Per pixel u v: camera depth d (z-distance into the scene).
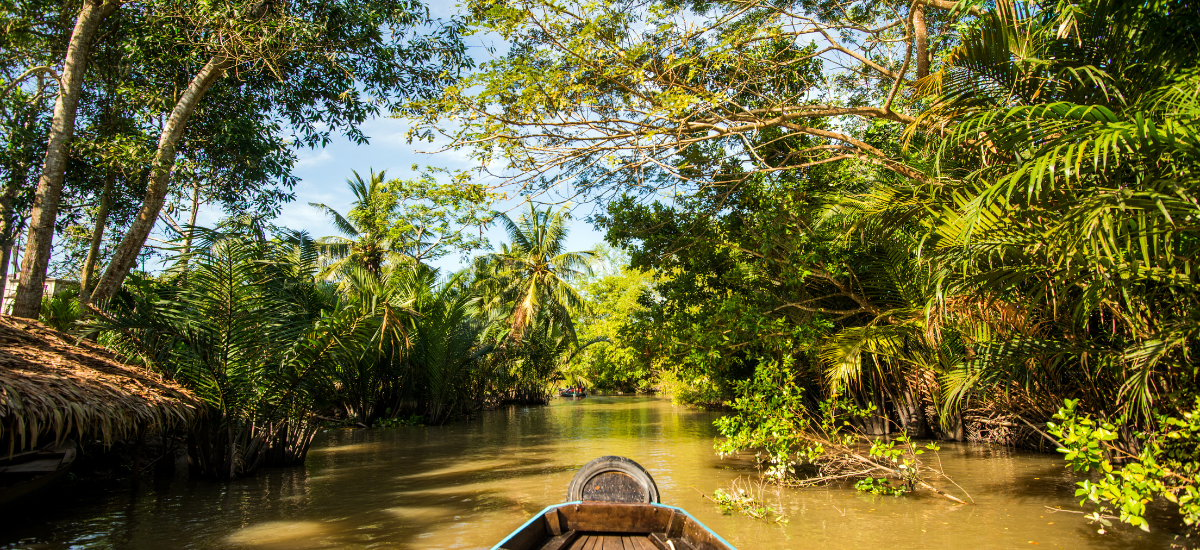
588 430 18.62
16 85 12.38
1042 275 5.45
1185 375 5.76
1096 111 4.18
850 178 11.40
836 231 10.75
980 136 6.24
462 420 24.17
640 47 7.37
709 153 11.27
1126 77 5.83
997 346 6.54
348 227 25.75
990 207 5.24
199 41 11.45
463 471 10.56
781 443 8.76
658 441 15.10
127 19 11.92
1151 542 5.55
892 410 15.13
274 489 8.87
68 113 11.10
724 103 8.57
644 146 7.93
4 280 13.69
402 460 12.05
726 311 11.29
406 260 21.97
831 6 9.91
